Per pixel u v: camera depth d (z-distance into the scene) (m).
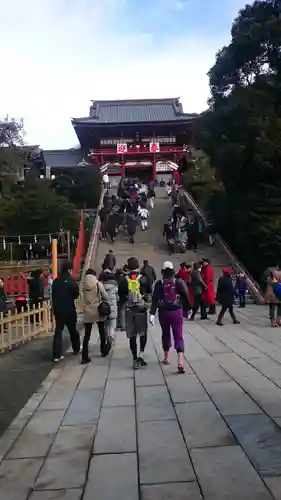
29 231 31.73
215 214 29.67
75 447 4.71
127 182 43.16
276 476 3.88
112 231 29.03
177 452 4.46
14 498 3.70
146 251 27.36
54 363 8.94
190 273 16.05
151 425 5.27
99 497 3.67
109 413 5.79
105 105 66.12
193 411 5.69
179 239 27.25
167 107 65.56
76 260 23.86
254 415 5.42
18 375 7.92
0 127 44.66
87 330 9.05
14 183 38.59
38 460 4.42
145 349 10.25
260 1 28.09
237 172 26.08
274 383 6.82
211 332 12.25
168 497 3.62
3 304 12.25
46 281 19.39
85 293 9.20
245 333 11.91
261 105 25.75
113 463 4.29
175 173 47.53
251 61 27.92
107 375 7.86
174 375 7.62
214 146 28.05
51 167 53.91
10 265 25.86
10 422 5.52
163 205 38.97
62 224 31.91
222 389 6.62
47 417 5.70
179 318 8.10
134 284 8.58
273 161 24.16
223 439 4.73
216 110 28.59
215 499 3.55
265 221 23.86
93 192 45.06
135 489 3.77
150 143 60.62
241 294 19.19
